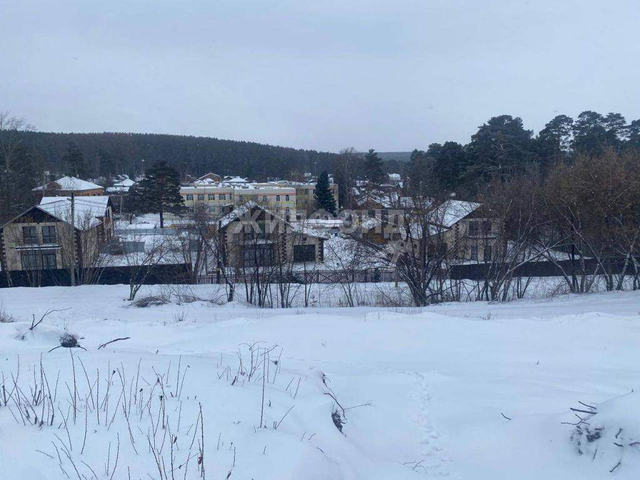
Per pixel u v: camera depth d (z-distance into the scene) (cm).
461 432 704
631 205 2436
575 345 1123
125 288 2784
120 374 645
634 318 1288
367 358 1084
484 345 1160
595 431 590
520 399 804
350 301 2486
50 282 3353
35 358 717
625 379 902
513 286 2719
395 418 754
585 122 5319
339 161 6856
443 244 2494
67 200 3897
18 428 483
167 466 449
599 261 2611
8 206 4641
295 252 3178
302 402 657
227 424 539
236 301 2570
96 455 454
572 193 2494
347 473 525
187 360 782
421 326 1306
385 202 2973
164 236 3544
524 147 4819
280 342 1195
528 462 608
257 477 450
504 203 2578
